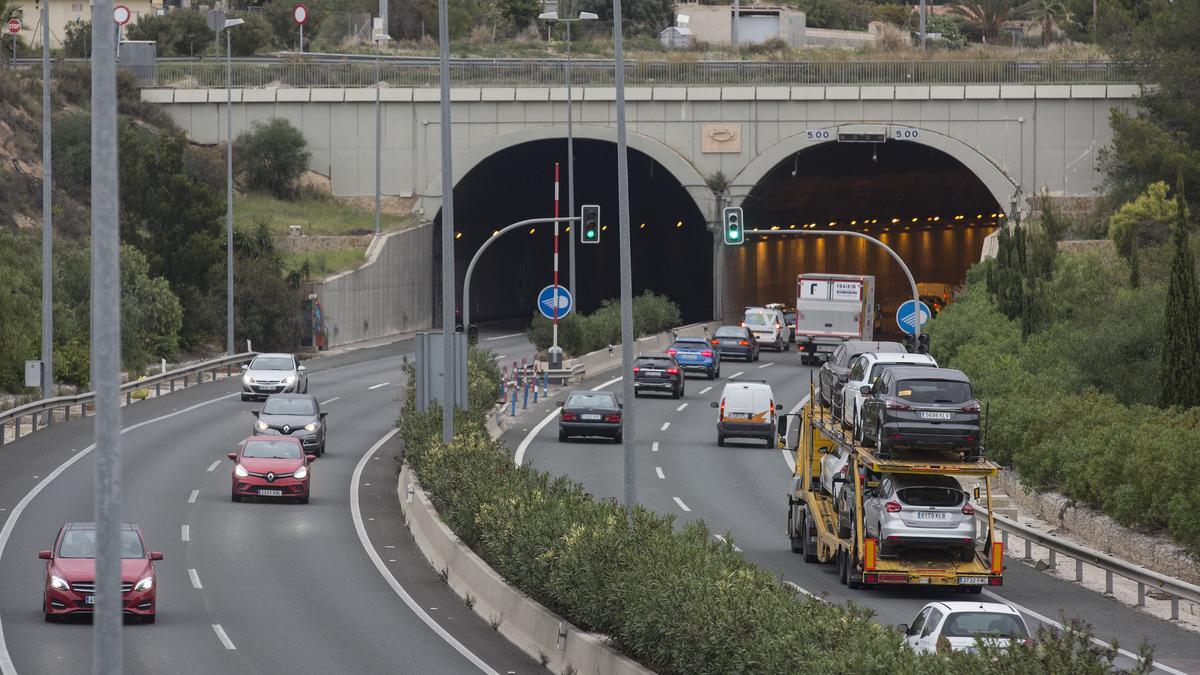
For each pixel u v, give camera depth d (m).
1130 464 118.12
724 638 57.44
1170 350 144.75
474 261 192.00
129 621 85.19
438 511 116.31
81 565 84.06
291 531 119.44
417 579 102.75
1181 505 107.88
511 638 83.31
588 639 72.25
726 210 178.38
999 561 96.31
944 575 96.12
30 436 169.00
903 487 96.94
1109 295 194.62
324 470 153.75
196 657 75.81
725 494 143.12
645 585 66.94
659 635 63.81
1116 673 48.56
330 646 80.00
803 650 52.72
